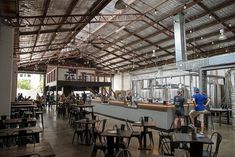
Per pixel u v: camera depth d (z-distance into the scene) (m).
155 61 18.30
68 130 8.50
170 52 15.41
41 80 33.53
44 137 7.20
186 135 4.18
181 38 9.77
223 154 5.29
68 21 10.14
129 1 9.69
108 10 10.84
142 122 6.04
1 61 7.43
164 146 4.85
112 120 11.55
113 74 24.95
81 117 9.22
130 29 13.19
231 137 7.23
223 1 8.93
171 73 17.20
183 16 10.00
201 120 7.73
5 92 7.43
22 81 37.09
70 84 14.80
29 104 11.96
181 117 7.79
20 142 4.90
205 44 13.12
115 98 15.39
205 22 10.74
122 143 4.57
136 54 17.53
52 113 14.99
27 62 20.81
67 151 5.58
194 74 13.36
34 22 9.03
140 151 5.54
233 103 9.38
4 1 5.89
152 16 11.04
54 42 14.02
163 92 15.51
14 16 7.37
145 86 19.47
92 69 17.55
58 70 16.06
